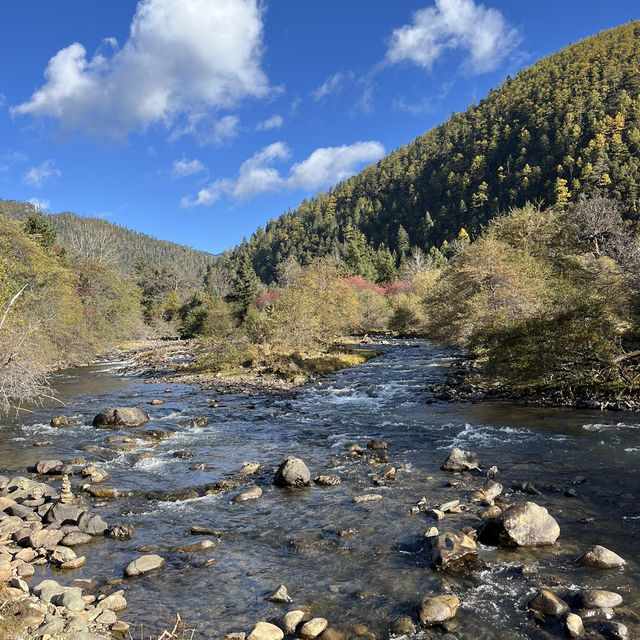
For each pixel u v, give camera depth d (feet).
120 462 39.27
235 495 31.19
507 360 60.85
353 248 329.31
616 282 63.98
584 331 55.52
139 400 68.64
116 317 160.76
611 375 56.18
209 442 45.42
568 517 25.57
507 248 104.58
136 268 311.06
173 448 43.39
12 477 35.40
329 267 160.15
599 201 133.90
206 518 27.66
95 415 58.18
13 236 92.02
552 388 59.62
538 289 88.12
